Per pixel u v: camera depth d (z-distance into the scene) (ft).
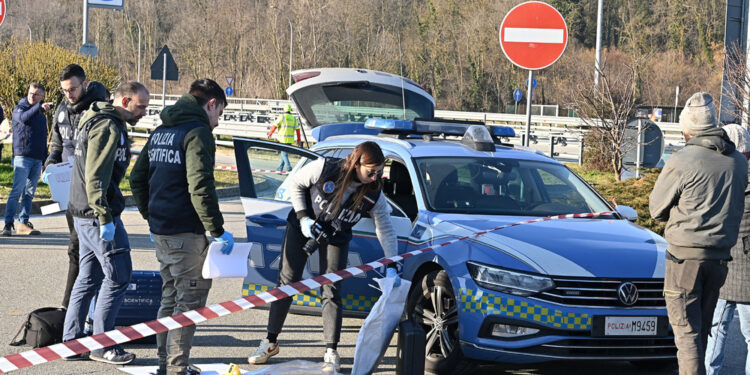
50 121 70.64
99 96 21.94
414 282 19.81
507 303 17.51
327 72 44.52
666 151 83.87
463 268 18.21
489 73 288.10
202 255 16.71
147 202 17.38
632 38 293.02
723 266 16.21
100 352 18.71
